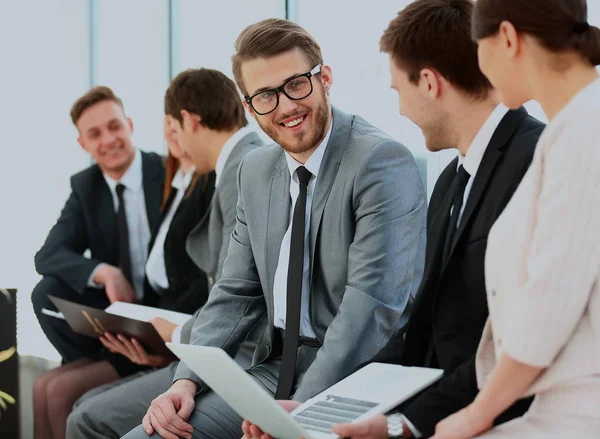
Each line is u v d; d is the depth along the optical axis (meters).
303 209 2.43
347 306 2.28
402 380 1.89
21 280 5.77
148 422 2.41
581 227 1.44
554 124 1.51
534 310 1.46
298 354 2.45
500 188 1.81
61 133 5.74
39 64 5.76
